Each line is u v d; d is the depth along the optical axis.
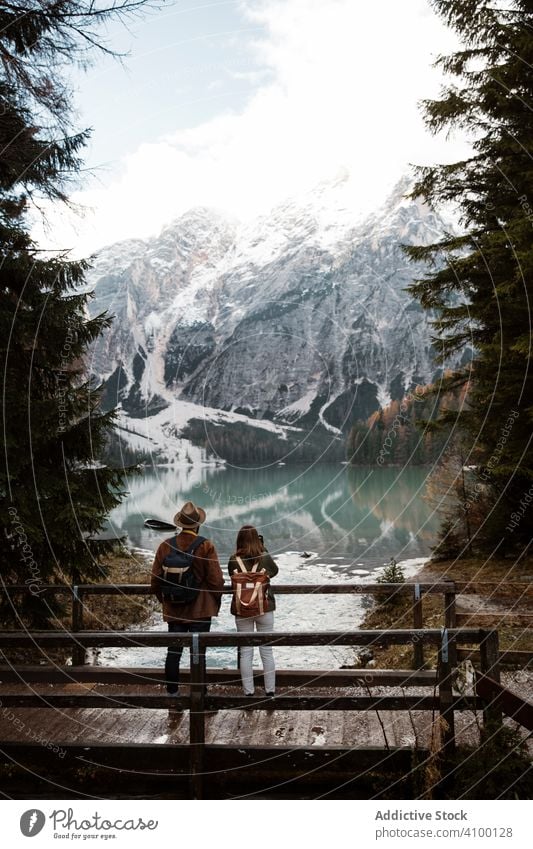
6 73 5.92
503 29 9.41
